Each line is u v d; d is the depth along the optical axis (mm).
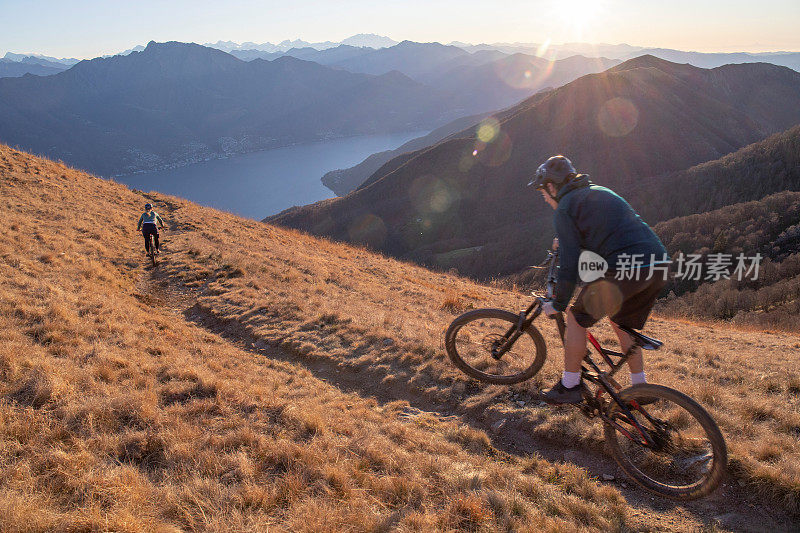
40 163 22094
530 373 3797
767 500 3559
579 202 2822
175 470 3545
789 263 74625
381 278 17469
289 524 2945
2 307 6977
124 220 18719
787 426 4574
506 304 15148
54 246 12508
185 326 9219
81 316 7566
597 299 2891
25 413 4047
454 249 164000
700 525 3373
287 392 5832
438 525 3092
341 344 8000
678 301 67938
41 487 3080
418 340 7672
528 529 3088
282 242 21297
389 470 3826
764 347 12406
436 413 5594
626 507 3600
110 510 2885
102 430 4008
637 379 3180
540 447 4625
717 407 5109
